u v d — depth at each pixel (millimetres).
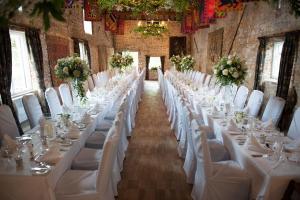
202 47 12938
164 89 9227
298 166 2330
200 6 8234
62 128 3395
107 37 14445
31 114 4121
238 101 5723
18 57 6152
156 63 16375
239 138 3055
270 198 2215
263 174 2279
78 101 4879
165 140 5285
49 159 2434
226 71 4516
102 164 2328
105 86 7105
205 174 2682
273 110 4188
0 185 2225
